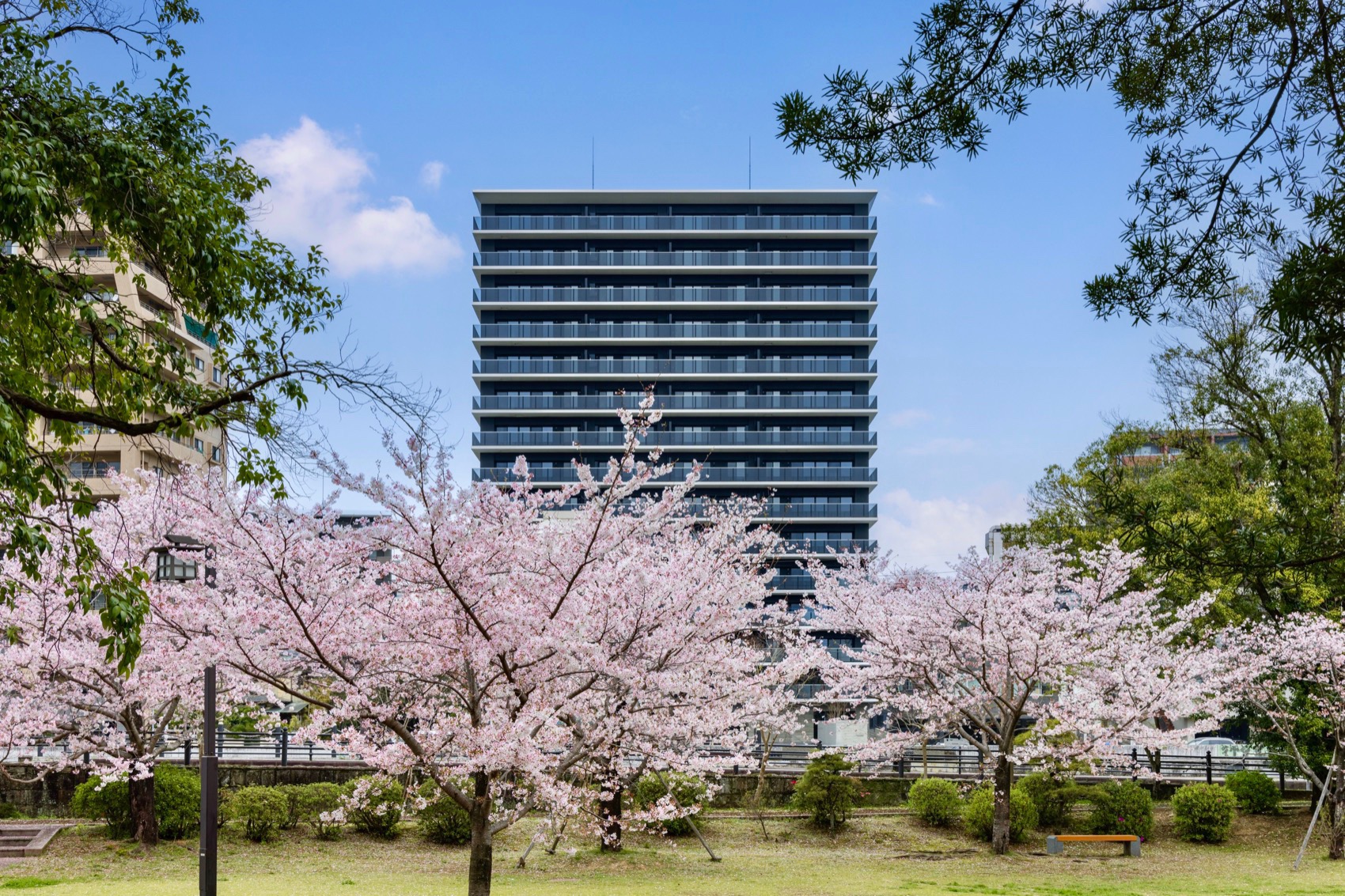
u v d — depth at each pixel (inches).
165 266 386.0
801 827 876.6
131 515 573.3
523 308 2753.4
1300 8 252.1
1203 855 793.6
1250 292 875.4
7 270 331.3
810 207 2856.8
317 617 438.9
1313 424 805.9
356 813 777.6
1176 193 266.8
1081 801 925.8
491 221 2770.7
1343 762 815.7
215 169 412.8
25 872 618.5
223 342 395.2
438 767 464.4
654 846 794.2
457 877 652.7
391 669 466.3
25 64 344.8
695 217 2795.3
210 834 463.2
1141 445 1021.8
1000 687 845.8
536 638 441.7
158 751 689.6
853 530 2642.7
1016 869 727.7
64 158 336.5
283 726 753.6
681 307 2765.7
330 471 406.0
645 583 484.1
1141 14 259.9
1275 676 833.5
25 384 363.6
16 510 301.1
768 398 2755.9
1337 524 301.9
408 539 429.4
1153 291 275.9
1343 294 226.4
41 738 690.2
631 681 466.0
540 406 2719.0
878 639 806.5
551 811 517.3
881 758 906.1
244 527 419.8
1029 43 262.2
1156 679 768.9
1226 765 1053.2
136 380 378.6
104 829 730.2
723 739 687.1
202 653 443.2
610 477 454.0
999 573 828.6
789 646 811.4
